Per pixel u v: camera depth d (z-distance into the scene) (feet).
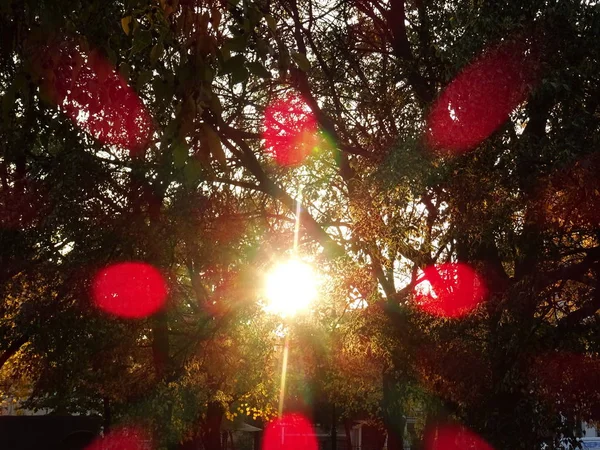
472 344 40.04
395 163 39.70
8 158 43.06
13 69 29.17
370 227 42.19
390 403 63.00
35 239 45.34
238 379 71.51
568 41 36.60
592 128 35.50
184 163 20.02
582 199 35.58
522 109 37.63
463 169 38.22
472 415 40.57
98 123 37.37
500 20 37.55
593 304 38.01
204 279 53.78
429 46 44.42
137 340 52.90
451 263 42.34
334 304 49.83
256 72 19.98
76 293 45.57
